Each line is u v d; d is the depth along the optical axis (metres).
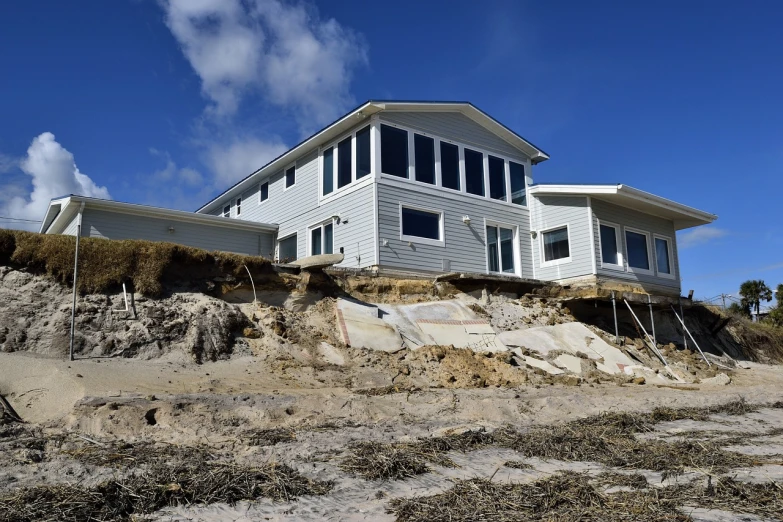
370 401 9.38
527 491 5.46
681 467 6.66
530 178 21.70
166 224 18.52
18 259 10.80
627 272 20.27
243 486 5.46
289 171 21.22
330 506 5.16
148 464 6.00
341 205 18.16
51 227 18.70
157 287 11.60
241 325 11.92
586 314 19.31
